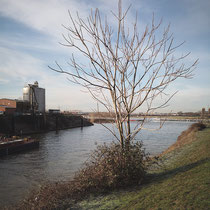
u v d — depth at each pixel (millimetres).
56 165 17656
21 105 57312
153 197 4750
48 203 5902
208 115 77500
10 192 11242
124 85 5340
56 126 60562
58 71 4293
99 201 5516
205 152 9547
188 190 4574
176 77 4398
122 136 5883
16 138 29828
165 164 9578
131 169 6090
